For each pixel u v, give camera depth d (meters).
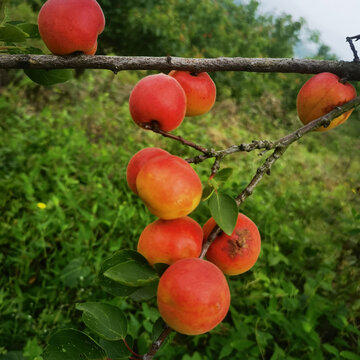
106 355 0.20
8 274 0.74
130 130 1.45
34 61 0.23
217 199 0.22
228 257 0.23
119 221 0.87
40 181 0.98
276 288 0.75
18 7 1.59
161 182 0.21
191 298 0.18
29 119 1.26
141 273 0.21
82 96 1.60
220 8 2.37
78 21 0.23
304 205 1.21
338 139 1.97
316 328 0.77
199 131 1.62
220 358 0.66
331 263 0.89
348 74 0.26
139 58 0.24
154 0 2.02
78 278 0.71
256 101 2.05
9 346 0.61
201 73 0.26
